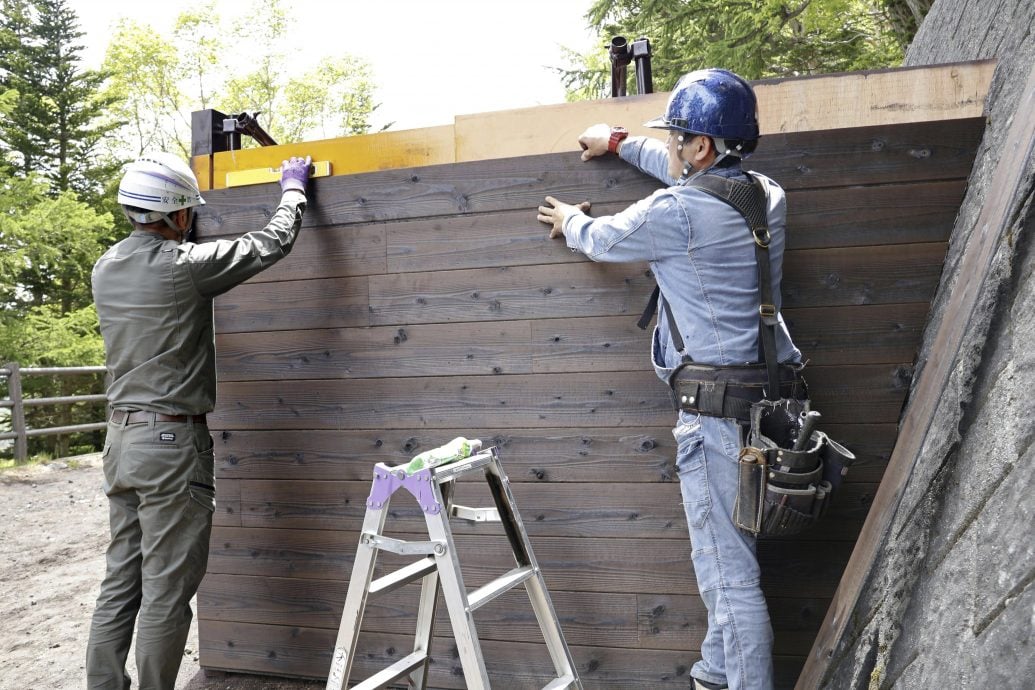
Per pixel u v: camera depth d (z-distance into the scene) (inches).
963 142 84.7
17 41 744.3
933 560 61.0
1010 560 49.6
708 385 74.0
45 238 522.3
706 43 424.2
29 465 302.0
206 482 95.9
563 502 95.7
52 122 749.9
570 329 95.0
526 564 87.0
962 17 111.5
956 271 78.3
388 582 83.9
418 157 102.9
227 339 110.2
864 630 69.8
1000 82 83.1
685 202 74.4
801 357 86.3
